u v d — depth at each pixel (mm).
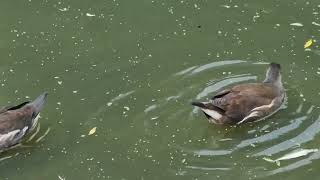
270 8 16312
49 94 14258
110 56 15211
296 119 13422
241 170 12383
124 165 12617
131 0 16812
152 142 13078
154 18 16234
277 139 13023
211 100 13086
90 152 12945
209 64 14789
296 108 13680
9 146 13258
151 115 13648
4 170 12781
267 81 13922
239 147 12914
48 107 13961
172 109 13758
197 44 15406
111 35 15789
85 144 13125
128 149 12945
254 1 16562
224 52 15125
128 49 15383
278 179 12164
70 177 12438
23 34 15914
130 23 16109
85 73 14758
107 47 15453
